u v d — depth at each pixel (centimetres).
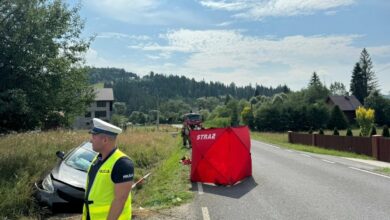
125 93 18238
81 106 2991
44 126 2861
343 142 2777
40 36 2517
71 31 2720
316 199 971
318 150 2781
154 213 844
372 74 11694
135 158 1798
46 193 886
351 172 1451
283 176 1345
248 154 1309
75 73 2784
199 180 1222
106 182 383
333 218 795
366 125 4188
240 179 1248
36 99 2550
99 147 394
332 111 7600
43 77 2598
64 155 1077
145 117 12975
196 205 915
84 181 921
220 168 1180
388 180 1262
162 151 2255
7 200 859
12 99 2283
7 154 1158
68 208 877
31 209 868
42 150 1365
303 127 7569
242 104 10625
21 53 2427
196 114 3609
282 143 3619
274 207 890
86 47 2816
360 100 11588
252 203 931
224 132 1189
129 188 383
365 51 11731
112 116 10150
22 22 2466
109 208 381
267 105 8038
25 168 1068
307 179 1280
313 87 10538
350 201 945
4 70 2470
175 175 1356
